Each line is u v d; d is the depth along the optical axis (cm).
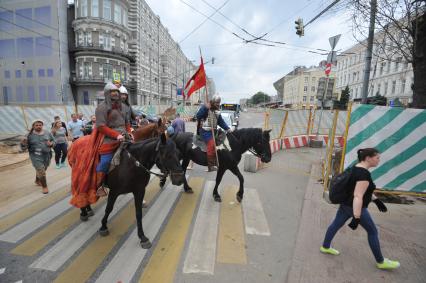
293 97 7981
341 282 292
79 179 371
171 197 568
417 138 517
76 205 368
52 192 573
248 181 709
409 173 530
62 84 3450
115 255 340
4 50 3572
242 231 416
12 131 1366
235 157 530
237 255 347
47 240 373
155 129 503
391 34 693
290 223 450
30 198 536
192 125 2664
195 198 564
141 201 365
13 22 3466
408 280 298
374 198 323
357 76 4150
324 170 723
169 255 343
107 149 366
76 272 304
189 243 375
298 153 1166
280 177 759
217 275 305
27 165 837
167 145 344
